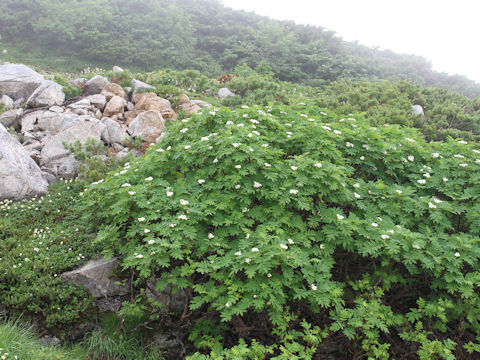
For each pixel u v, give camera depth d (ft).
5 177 21.97
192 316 16.24
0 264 16.75
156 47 134.41
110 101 35.83
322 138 18.92
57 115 31.71
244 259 13.14
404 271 16.80
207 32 150.30
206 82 46.39
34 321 15.62
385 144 19.67
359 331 14.38
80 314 16.20
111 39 128.98
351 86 50.85
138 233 15.81
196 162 17.03
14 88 37.99
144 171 18.49
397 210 16.71
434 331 15.98
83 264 17.69
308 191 15.84
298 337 14.69
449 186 18.31
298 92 53.11
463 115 37.04
